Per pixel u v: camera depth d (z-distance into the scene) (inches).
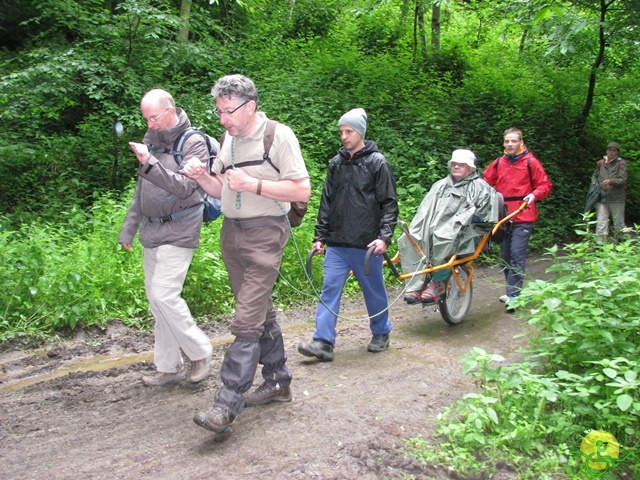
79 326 217.9
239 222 139.4
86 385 172.2
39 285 219.8
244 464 127.7
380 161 185.9
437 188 223.9
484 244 227.1
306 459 129.1
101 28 360.2
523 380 142.1
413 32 653.3
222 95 131.5
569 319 158.1
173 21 351.6
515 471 129.0
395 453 132.0
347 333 223.1
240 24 601.3
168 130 149.7
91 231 294.0
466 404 143.9
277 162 136.3
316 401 158.4
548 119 547.2
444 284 221.3
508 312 252.1
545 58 580.4
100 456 131.7
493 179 260.2
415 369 184.4
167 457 131.0
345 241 188.5
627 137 577.6
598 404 137.6
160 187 141.5
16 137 387.5
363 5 660.1
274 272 138.5
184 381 172.4
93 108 423.5
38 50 359.6
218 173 144.6
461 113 528.1
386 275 298.7
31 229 279.4
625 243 179.9
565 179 495.2
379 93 485.1
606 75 597.0
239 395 132.0
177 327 160.4
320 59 522.6
